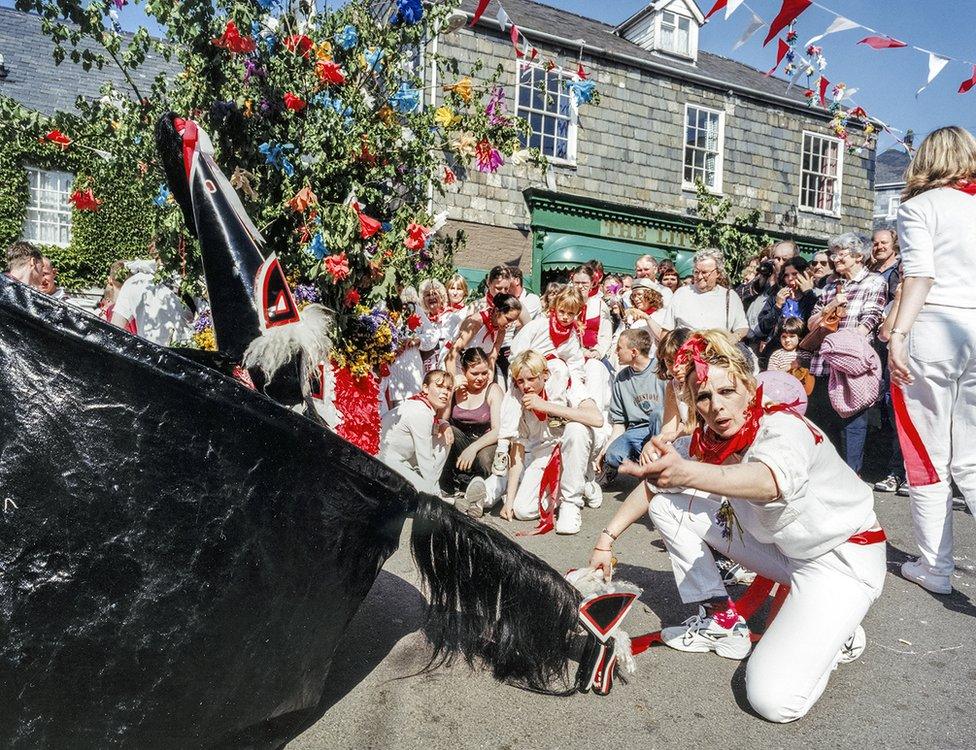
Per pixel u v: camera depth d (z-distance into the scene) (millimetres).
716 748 2170
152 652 1559
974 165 3242
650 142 13898
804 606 2354
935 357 3250
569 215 13078
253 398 1668
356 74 4133
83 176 4227
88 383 1505
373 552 1999
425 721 2277
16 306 1441
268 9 3854
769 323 6961
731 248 12867
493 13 12195
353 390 4301
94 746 1526
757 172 15102
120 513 1519
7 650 1421
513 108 12383
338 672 2551
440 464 4703
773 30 4156
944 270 3254
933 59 4633
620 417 5430
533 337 4992
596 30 14703
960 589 3477
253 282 2061
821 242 15711
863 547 2363
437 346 5973
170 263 4020
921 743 2205
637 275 7691
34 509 1448
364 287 4219
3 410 1442
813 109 15281
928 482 3400
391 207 4508
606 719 2320
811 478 2270
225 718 1712
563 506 4340
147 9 3660
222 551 1635
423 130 4293
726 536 2711
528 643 2400
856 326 5320
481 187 12602
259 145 3846
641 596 3367
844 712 2387
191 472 1599
